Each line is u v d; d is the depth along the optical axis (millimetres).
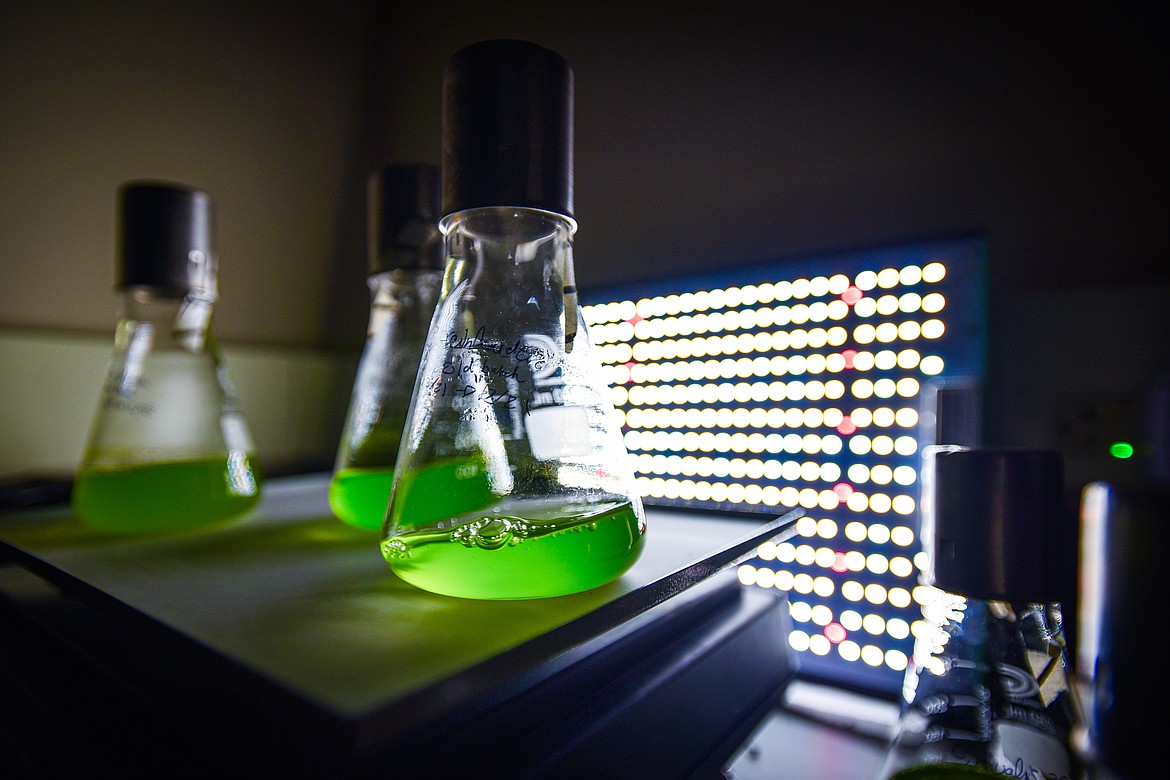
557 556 233
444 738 197
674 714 254
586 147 523
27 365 542
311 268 689
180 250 356
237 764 193
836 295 387
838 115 415
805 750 339
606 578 243
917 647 276
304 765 174
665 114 481
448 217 251
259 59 610
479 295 266
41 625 286
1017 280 368
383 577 273
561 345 263
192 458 353
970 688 256
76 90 530
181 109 580
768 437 405
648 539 305
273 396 670
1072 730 243
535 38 549
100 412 359
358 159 693
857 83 409
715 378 424
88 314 582
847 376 383
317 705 172
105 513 334
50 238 548
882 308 375
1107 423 345
